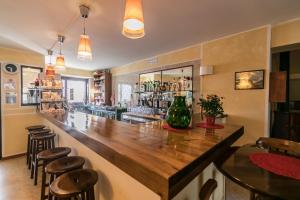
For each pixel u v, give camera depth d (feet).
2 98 10.98
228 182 7.51
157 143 3.53
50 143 8.93
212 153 3.28
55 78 12.25
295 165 3.26
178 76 12.48
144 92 15.52
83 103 21.04
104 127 5.28
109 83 20.44
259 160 3.50
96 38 9.93
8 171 9.12
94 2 6.10
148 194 3.25
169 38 10.07
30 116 12.02
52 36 9.43
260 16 7.37
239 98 9.31
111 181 4.45
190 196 3.58
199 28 8.60
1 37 9.63
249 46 8.91
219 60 10.11
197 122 6.11
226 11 6.89
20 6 6.38
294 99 12.73
